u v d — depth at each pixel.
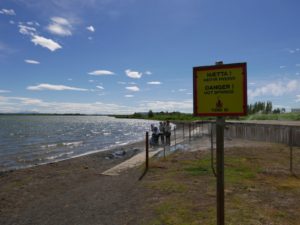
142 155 17.23
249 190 8.02
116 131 63.12
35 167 15.65
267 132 23.16
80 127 81.88
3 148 28.52
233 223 5.55
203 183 9.04
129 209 6.90
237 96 3.73
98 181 10.62
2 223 6.52
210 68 3.90
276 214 6.07
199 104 3.99
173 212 6.43
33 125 92.75
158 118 164.12
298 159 13.81
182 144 23.47
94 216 6.59
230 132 29.41
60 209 7.32
